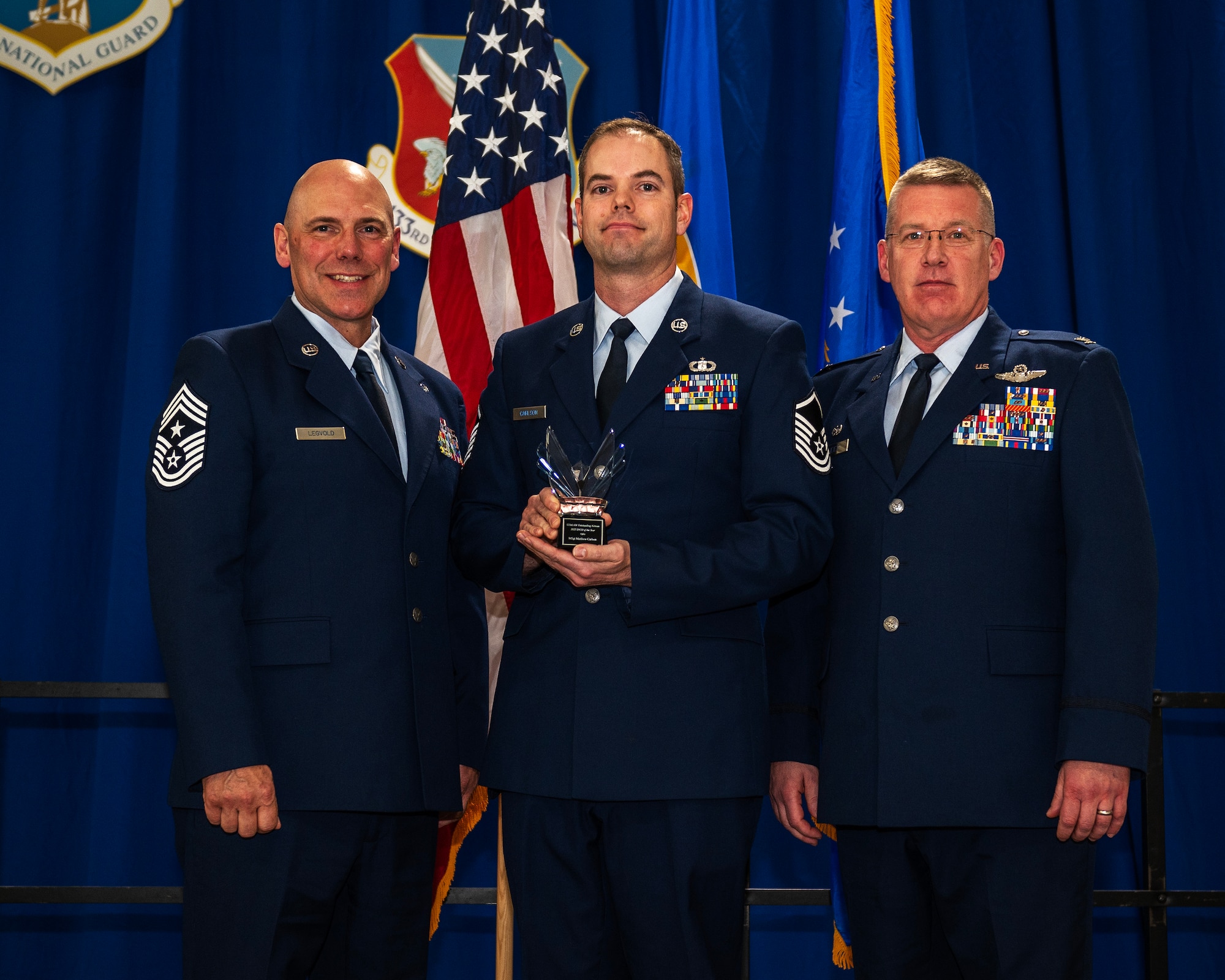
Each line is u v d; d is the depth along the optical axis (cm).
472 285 296
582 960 200
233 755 188
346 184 221
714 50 310
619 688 196
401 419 228
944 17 328
